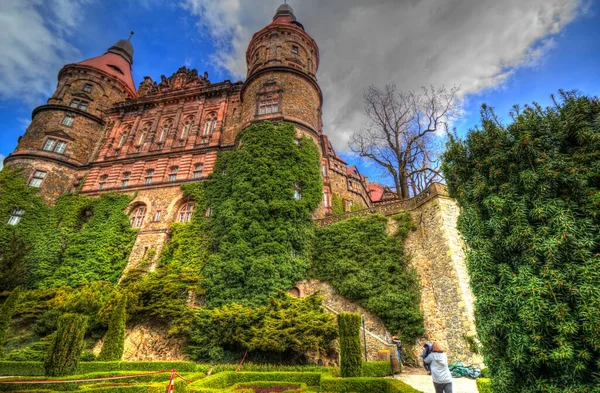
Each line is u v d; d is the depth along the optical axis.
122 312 13.64
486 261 5.89
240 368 12.22
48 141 31.45
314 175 22.94
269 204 19.88
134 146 31.77
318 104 30.06
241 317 13.77
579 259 4.80
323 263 18.95
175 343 15.00
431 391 9.14
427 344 7.52
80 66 37.00
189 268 18.92
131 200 26.58
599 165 4.99
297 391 8.79
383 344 14.49
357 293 16.66
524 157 5.88
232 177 22.70
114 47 45.53
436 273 15.69
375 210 19.89
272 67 28.31
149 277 18.80
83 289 19.33
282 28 32.09
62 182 30.23
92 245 24.42
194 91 33.34
